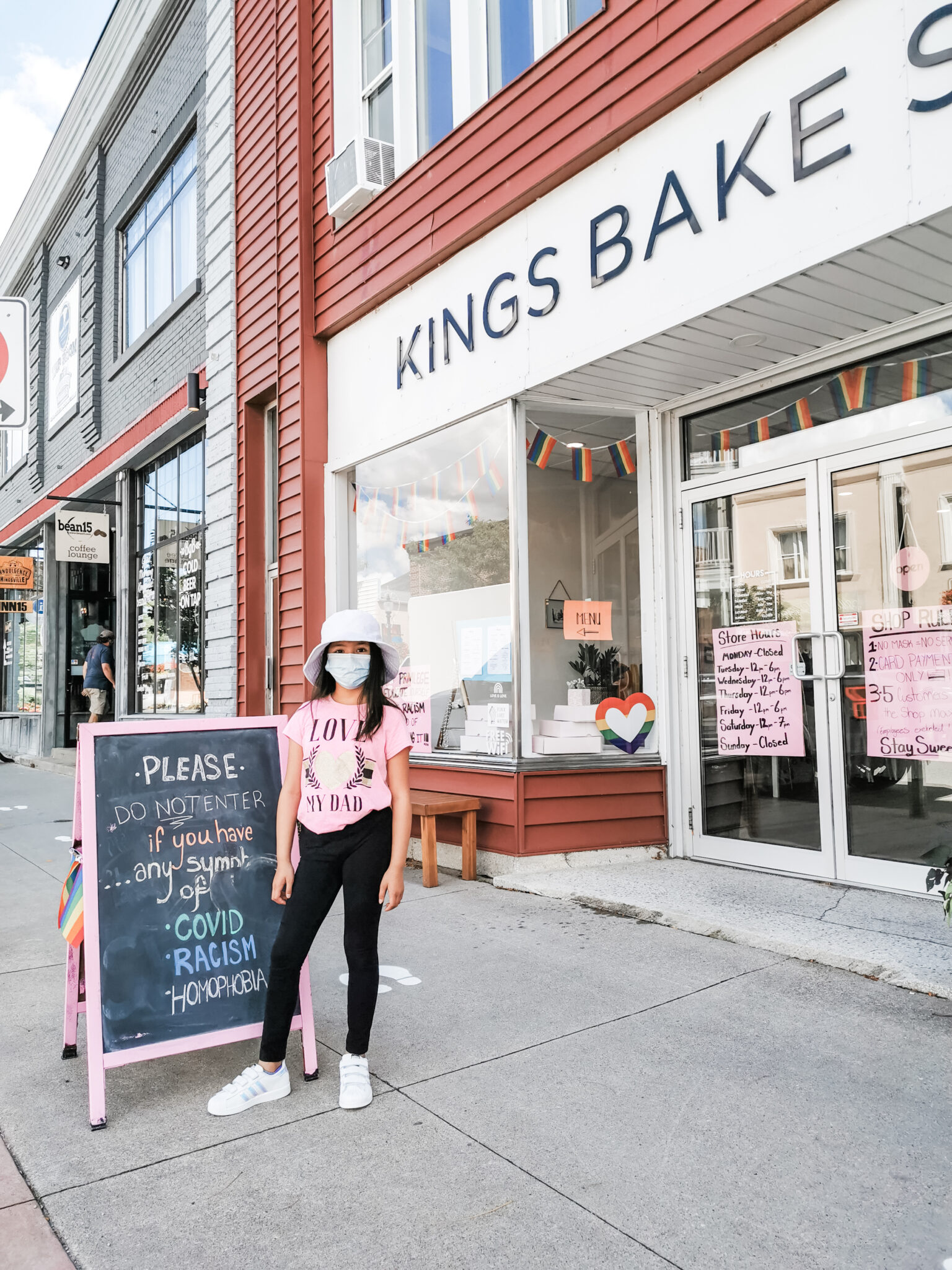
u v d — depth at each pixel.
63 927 3.25
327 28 7.39
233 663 8.61
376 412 6.88
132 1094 2.94
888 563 4.60
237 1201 2.30
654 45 4.54
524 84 5.37
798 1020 3.27
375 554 7.07
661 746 5.71
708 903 4.54
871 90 3.68
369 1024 2.85
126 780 2.99
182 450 10.76
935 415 4.44
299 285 7.53
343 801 2.87
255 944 3.06
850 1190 2.26
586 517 5.88
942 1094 2.72
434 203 6.11
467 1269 2.02
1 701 19.25
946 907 3.19
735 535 5.37
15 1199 2.34
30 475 16.69
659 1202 2.24
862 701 4.71
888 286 4.08
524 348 5.46
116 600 13.43
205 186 9.73
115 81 12.08
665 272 4.55
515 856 5.37
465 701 6.02
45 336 16.12
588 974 3.83
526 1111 2.71
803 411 5.02
